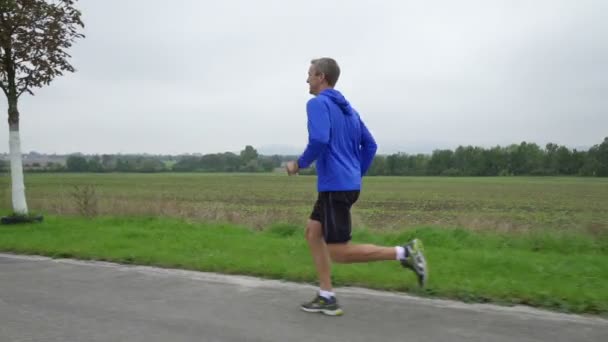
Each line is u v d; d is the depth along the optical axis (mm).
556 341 3668
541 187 60344
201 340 3750
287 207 24906
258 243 8305
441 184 68062
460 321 4117
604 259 7207
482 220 14250
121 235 9023
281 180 73188
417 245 4418
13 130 10820
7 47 10305
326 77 4344
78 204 14078
